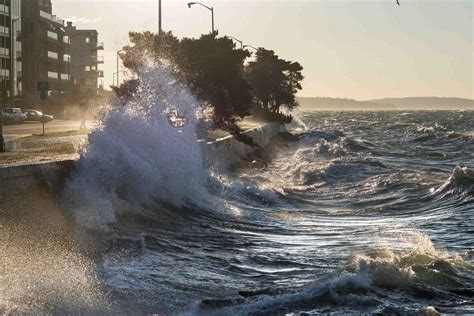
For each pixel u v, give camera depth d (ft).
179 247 160.66
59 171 169.89
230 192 257.14
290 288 126.21
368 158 450.71
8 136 330.34
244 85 402.11
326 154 504.84
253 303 116.47
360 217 232.73
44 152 219.41
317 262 151.33
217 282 132.16
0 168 145.48
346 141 629.92
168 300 118.32
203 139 307.99
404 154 552.82
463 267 143.13
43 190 160.15
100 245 152.46
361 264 136.15
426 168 428.15
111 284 124.47
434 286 130.00
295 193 288.92
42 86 353.51
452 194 271.49
